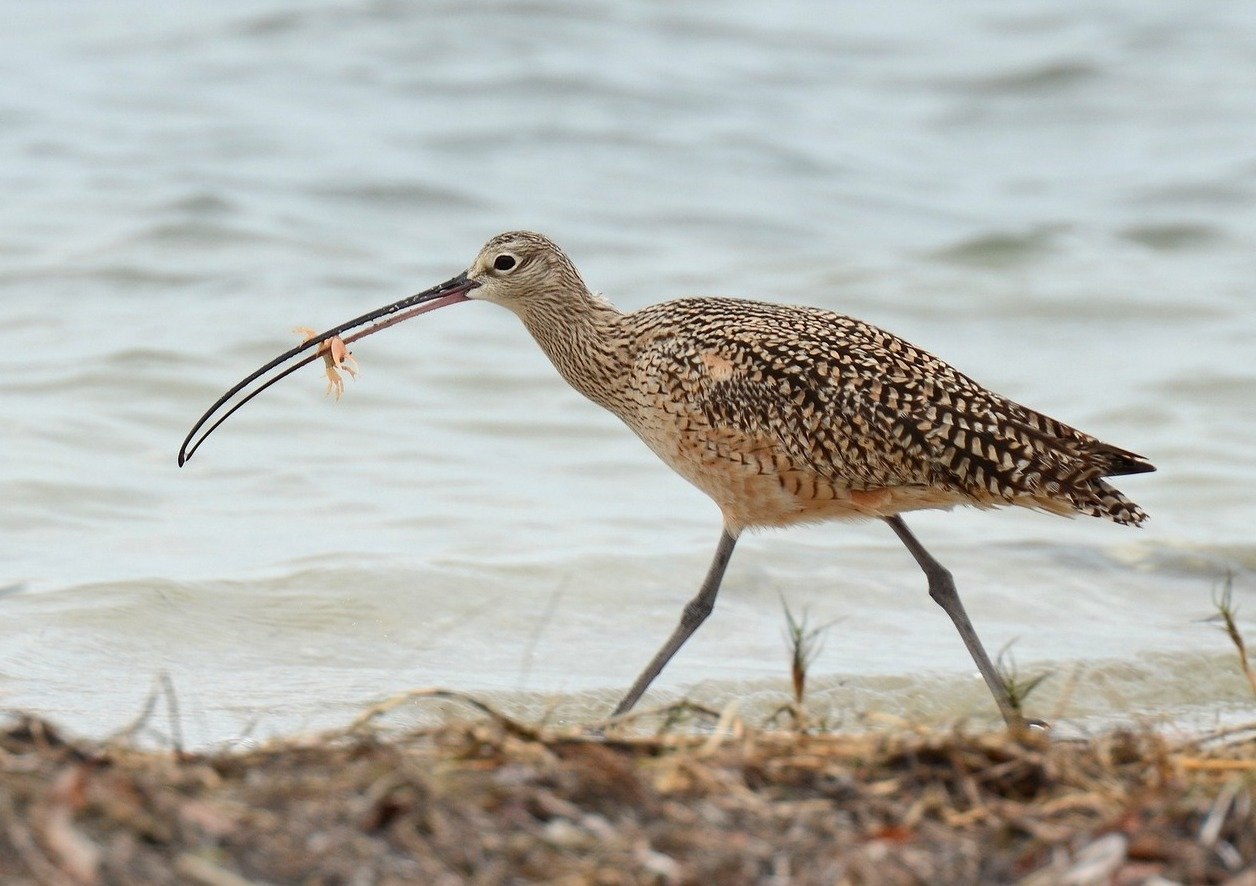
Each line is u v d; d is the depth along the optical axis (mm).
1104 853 7992
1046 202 30422
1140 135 34469
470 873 7773
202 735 11602
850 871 7832
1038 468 12039
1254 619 15508
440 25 37219
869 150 32906
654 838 8031
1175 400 21484
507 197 28703
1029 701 13336
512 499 18172
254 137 30594
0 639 13602
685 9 40656
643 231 27859
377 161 29953
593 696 13078
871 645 14617
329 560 15773
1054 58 38250
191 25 36938
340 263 25594
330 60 35031
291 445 19375
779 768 9039
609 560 16188
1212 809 8586
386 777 8391
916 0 44406
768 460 12625
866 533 17484
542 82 34062
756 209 29125
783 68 37344
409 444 19703
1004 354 23438
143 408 19922
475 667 13797
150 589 14789
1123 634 15039
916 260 26953
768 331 12734
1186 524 18016
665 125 32688
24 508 17047
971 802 8828
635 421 13695
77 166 28766
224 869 7574
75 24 37125
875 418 12250
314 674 13383
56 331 22250
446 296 14094
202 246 25828
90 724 11789
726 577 16094
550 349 14133
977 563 16734
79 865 7250
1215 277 26672
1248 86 36781
